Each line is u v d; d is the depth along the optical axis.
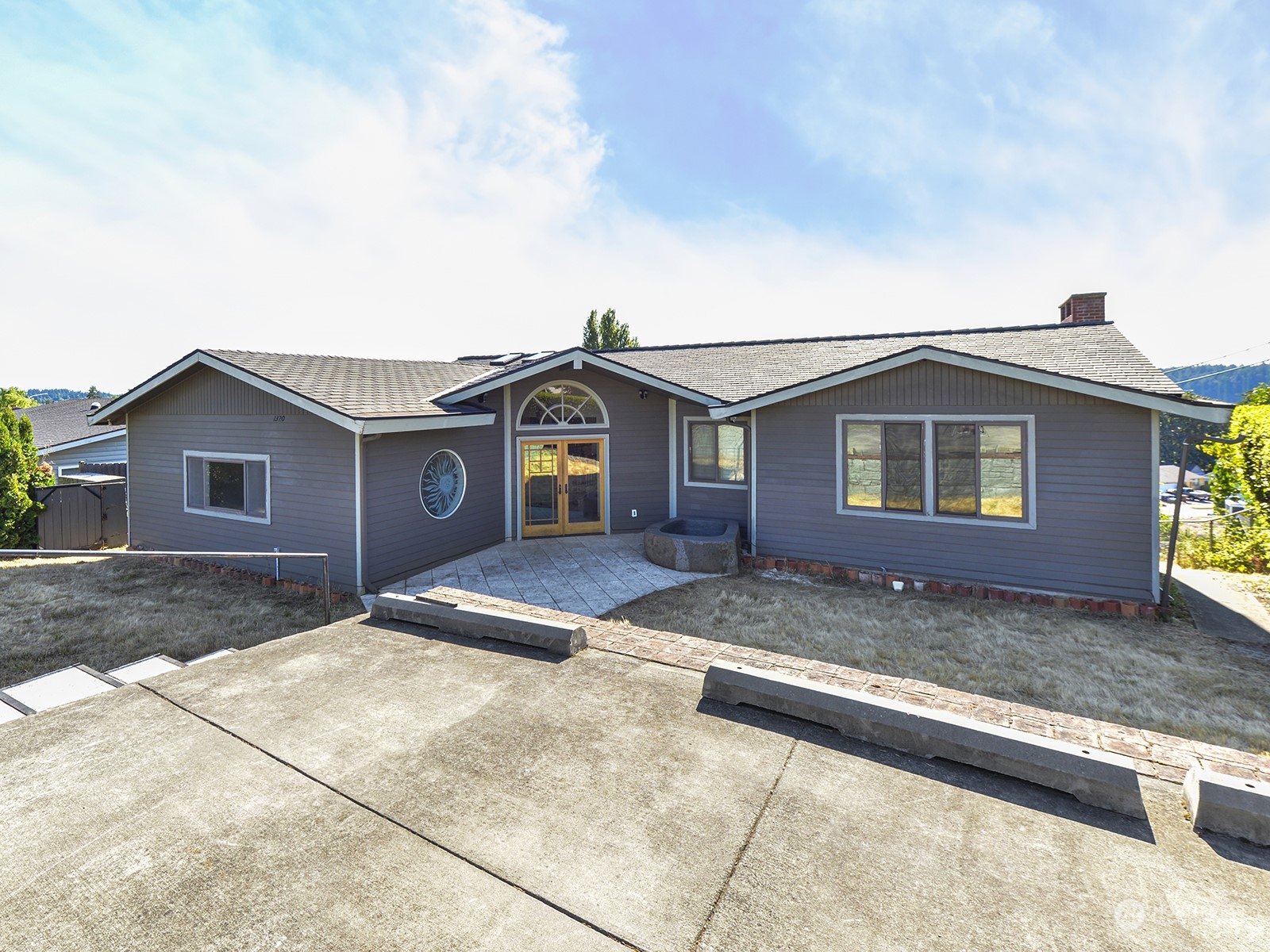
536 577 10.47
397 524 10.25
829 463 10.48
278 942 1.71
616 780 2.53
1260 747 5.09
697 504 13.57
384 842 2.14
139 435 12.58
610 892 1.91
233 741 2.84
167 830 2.20
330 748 2.78
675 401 13.71
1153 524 8.34
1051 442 8.84
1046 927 1.78
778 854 2.09
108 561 12.16
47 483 13.97
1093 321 12.90
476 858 2.06
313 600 9.41
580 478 13.80
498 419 12.96
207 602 9.30
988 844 2.14
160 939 1.72
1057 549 8.91
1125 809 2.31
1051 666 6.75
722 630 7.88
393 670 3.66
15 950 1.68
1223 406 7.39
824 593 9.43
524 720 3.06
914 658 6.97
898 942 1.72
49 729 2.93
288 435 10.19
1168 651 7.19
